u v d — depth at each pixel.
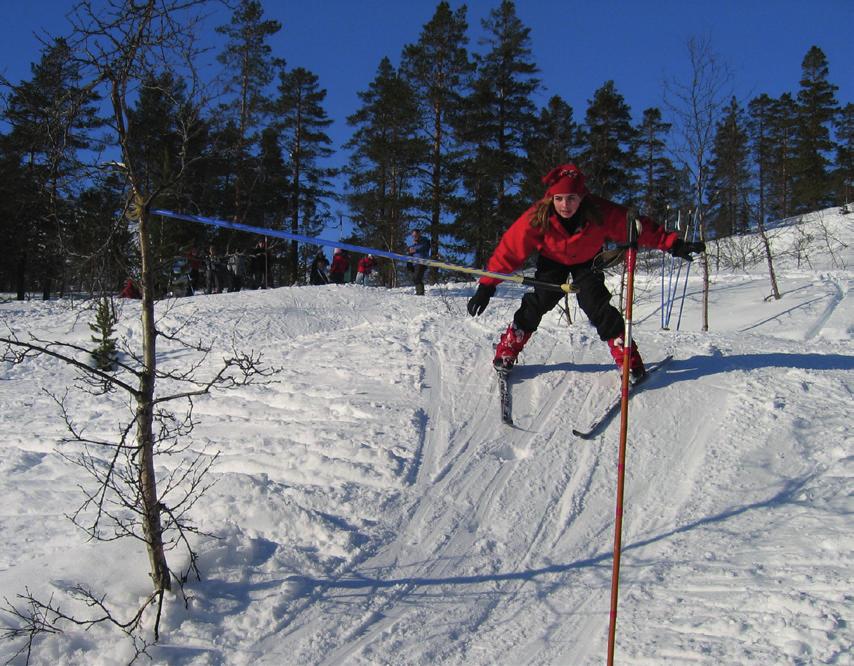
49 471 5.49
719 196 14.44
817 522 3.79
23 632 3.30
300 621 3.42
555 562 3.88
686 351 6.25
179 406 6.25
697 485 4.42
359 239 29.67
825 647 2.84
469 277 26.02
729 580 3.45
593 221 4.91
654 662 2.99
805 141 38.03
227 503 4.24
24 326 13.04
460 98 27.97
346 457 4.85
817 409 5.13
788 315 12.59
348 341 7.24
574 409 5.39
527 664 3.14
